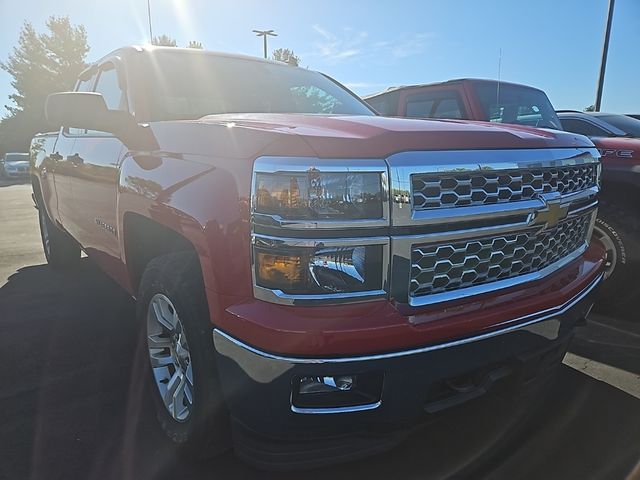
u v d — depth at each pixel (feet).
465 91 17.98
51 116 8.10
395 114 20.65
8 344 11.17
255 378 5.38
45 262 18.84
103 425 8.14
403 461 7.36
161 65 9.99
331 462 5.78
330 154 5.25
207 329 6.23
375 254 5.38
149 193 7.13
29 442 7.68
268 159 5.34
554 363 7.54
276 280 5.26
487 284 6.26
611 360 10.69
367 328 5.16
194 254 6.83
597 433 8.07
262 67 11.34
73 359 10.46
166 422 7.52
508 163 6.16
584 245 8.54
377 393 5.48
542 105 19.47
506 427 8.20
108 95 10.94
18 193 53.78
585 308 7.61
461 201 5.80
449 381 5.97
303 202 5.17
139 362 8.70
